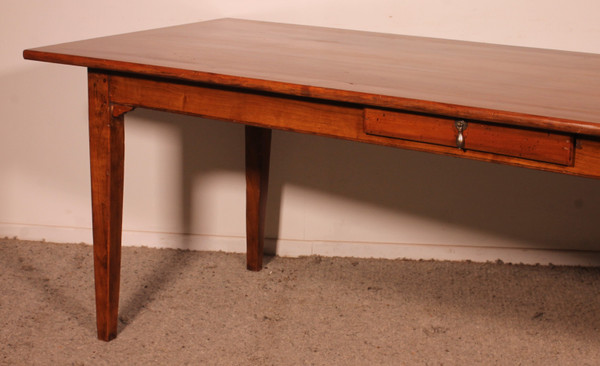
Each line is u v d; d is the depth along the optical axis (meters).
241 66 1.41
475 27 1.99
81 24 2.09
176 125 2.17
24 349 1.70
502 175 2.14
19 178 2.29
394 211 2.21
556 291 2.06
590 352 1.76
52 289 1.99
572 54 1.76
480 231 2.21
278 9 2.04
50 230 2.32
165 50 1.54
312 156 2.16
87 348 1.72
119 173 1.62
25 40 2.12
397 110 1.25
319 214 2.23
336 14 2.02
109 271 1.68
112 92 1.52
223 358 1.69
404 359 1.71
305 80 1.31
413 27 2.01
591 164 1.13
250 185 2.04
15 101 2.20
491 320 1.90
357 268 2.18
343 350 1.74
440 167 2.14
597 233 2.19
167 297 1.97
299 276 2.12
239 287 2.04
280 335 1.80
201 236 2.28
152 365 1.66
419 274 2.15
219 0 2.05
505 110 1.14
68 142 2.23
